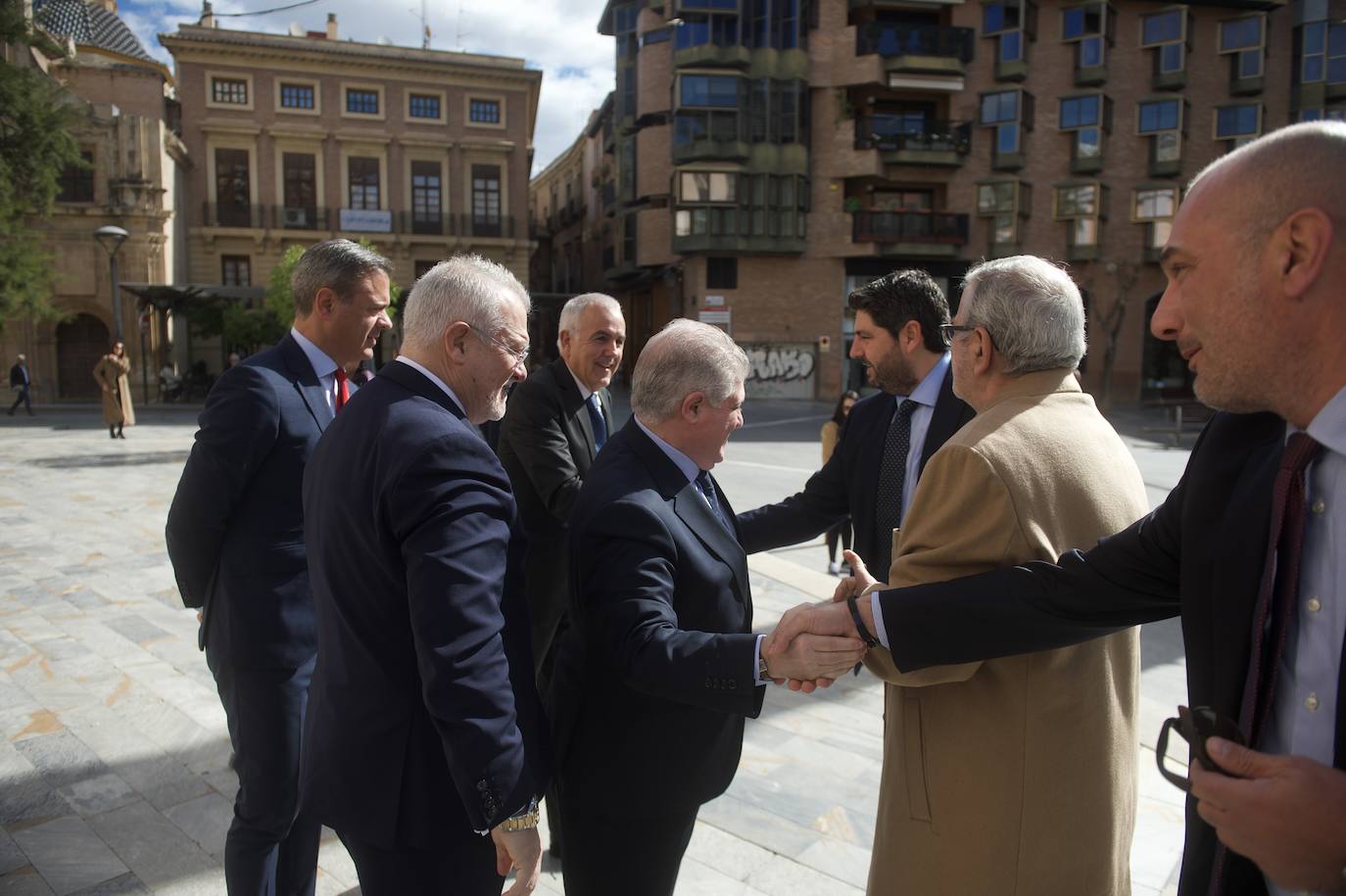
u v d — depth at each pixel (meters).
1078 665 1.58
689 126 29.25
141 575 6.56
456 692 1.54
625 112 33.78
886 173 30.53
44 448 15.00
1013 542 1.48
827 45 29.88
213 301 29.75
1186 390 32.72
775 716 4.17
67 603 5.80
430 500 1.62
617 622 1.73
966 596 1.44
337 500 1.75
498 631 1.63
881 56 29.62
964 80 30.89
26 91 19.11
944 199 31.31
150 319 28.62
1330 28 31.38
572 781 1.95
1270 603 1.15
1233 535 1.20
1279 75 31.98
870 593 1.56
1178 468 14.54
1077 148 31.39
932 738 1.60
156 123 28.31
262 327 27.30
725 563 1.95
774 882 2.79
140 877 2.77
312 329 2.68
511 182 34.19
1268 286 1.07
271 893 2.46
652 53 30.91
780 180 29.92
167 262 29.33
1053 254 31.64
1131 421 25.70
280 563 2.48
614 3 34.06
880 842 1.71
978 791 1.55
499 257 34.34
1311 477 1.12
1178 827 3.12
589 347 3.12
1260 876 1.18
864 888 2.76
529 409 3.03
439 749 1.71
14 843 2.95
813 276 30.70
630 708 1.89
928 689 1.60
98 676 4.49
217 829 3.06
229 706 2.48
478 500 1.66
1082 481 1.56
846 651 1.52
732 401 1.94
